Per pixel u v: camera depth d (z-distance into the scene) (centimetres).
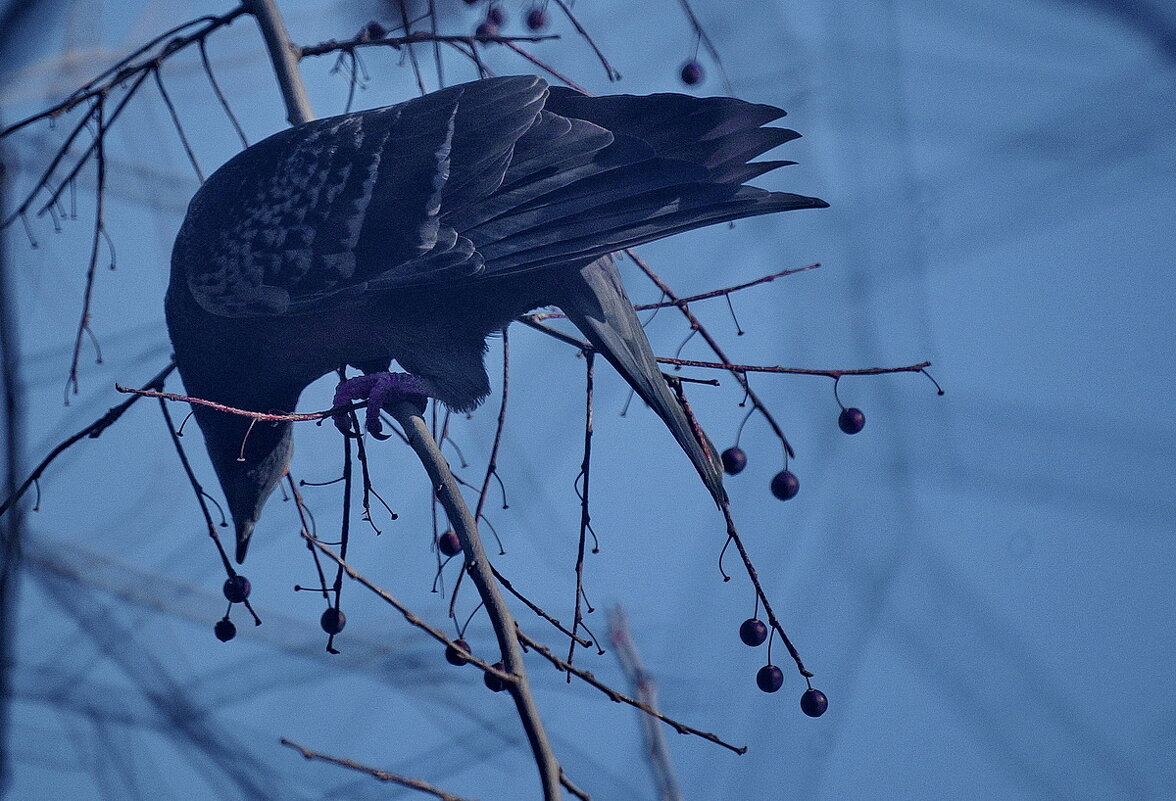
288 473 561
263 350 570
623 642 557
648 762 555
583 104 568
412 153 568
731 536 557
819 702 557
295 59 567
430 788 549
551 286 565
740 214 562
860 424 561
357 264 567
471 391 567
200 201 571
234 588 559
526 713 552
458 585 560
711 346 563
